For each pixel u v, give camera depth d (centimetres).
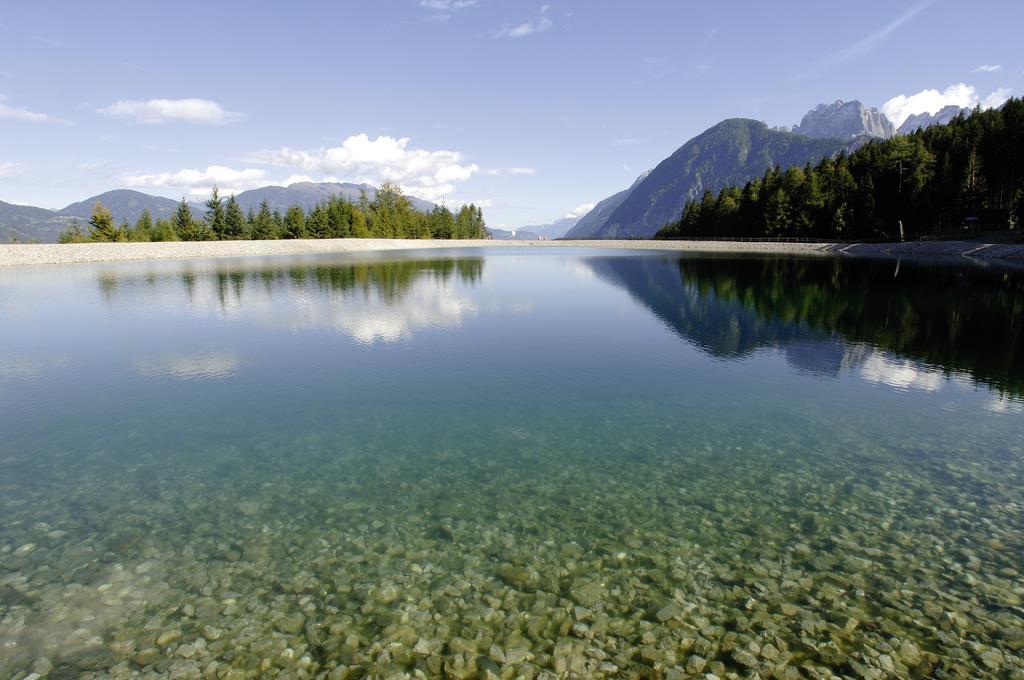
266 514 752
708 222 12238
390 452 965
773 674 479
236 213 9012
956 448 988
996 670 486
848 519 741
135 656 496
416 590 589
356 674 476
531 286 3656
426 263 6031
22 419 1137
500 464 915
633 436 1041
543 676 475
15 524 727
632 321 2292
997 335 1997
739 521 735
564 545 676
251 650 504
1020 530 716
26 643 511
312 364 1567
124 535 700
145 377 1438
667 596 580
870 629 535
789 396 1291
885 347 1806
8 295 3002
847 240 8888
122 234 8362
